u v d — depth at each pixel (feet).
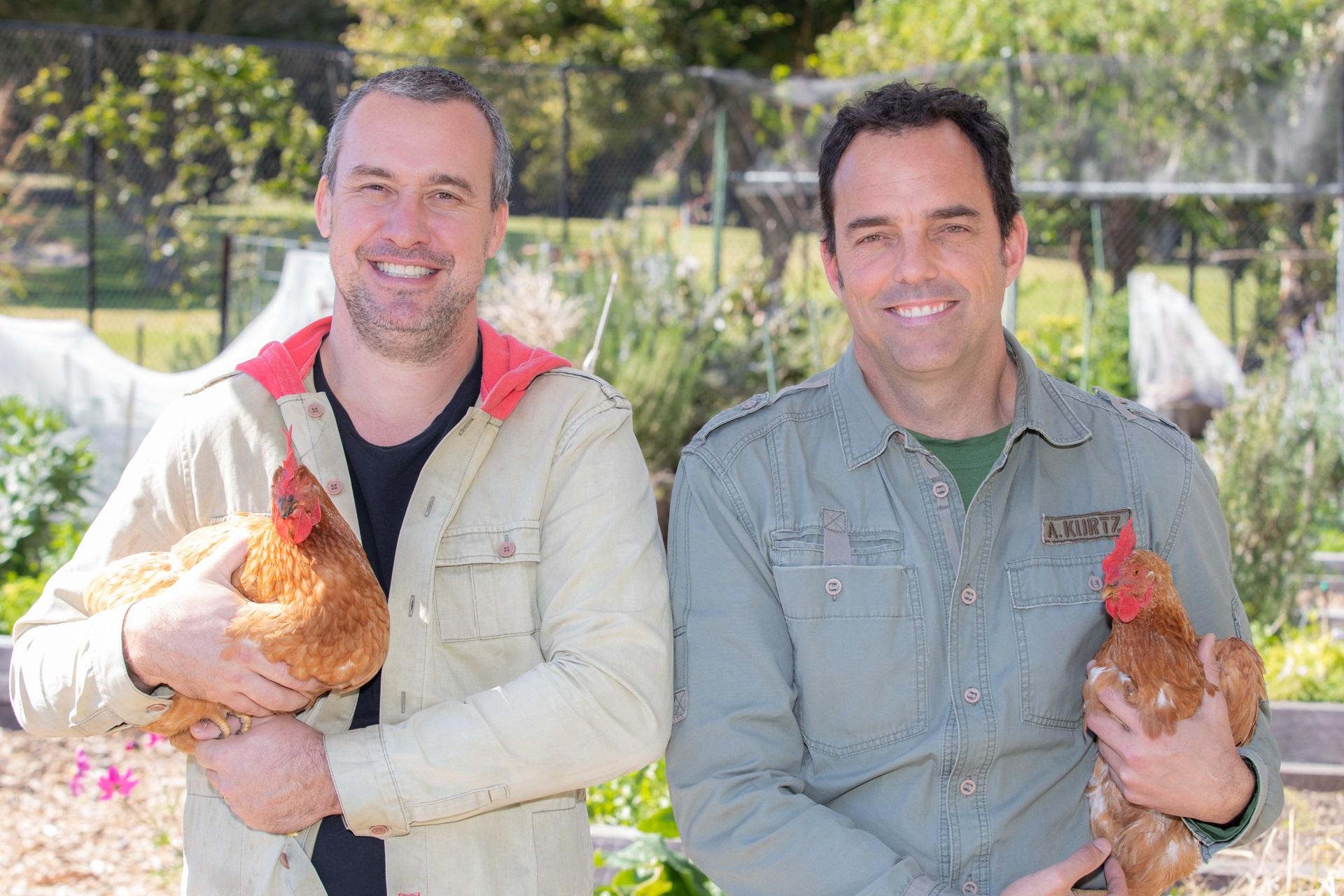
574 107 41.78
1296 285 33.86
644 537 7.00
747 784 6.91
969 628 7.14
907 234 7.15
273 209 40.98
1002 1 38.34
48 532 22.09
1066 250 37.88
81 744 16.80
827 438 7.62
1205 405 27.58
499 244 7.56
